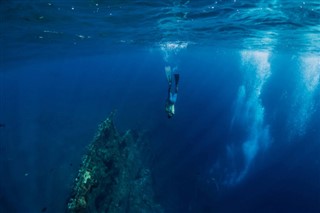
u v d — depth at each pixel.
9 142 30.09
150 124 32.97
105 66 88.06
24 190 20.72
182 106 47.81
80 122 36.16
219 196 23.56
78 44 28.02
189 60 68.25
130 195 16.81
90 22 15.36
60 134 31.55
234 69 73.19
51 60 47.94
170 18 13.93
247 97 47.56
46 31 18.06
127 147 18.97
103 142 15.06
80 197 11.44
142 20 14.67
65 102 53.00
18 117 42.66
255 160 29.36
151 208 17.66
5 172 23.27
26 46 25.23
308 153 29.80
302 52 27.78
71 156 25.77
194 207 22.03
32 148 28.00
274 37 19.05
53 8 11.77
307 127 34.12
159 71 98.31
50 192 20.41
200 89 75.00
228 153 30.48
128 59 64.06
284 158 29.52
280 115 38.22
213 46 31.20
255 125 38.25
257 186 25.27
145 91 58.28
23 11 12.02
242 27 15.92
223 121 39.84
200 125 37.12
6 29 16.22
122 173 16.34
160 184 22.41
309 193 24.06
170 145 29.73
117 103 46.09
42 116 40.50
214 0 10.16
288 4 10.07
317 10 10.58
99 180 13.30
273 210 22.42
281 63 45.38
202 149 30.39
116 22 15.39
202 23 15.08
